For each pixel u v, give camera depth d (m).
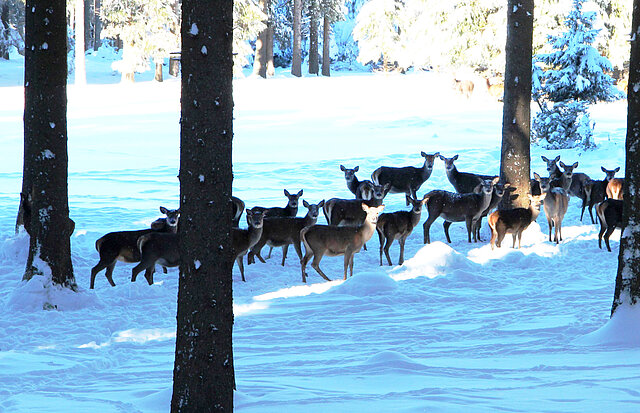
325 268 20.78
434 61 71.75
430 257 19.73
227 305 8.29
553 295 16.45
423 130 52.25
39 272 16.67
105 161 42.97
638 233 12.20
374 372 10.34
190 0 8.09
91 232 24.30
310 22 105.38
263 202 30.52
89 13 115.62
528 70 25.17
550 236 23.61
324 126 55.53
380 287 17.23
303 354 12.09
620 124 51.31
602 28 72.94
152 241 18.17
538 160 40.47
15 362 11.89
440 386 9.32
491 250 22.28
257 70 93.31
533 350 11.65
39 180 16.73
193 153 8.11
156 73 86.12
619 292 12.38
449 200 23.64
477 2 68.25
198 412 8.13
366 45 97.88
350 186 29.80
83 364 11.63
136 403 9.12
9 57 101.25
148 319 15.47
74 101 69.62
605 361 10.57
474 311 15.23
